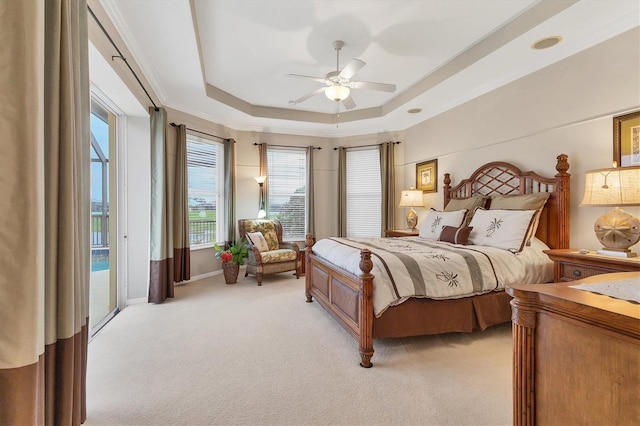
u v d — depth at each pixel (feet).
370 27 9.66
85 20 5.09
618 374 2.53
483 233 10.55
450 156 14.96
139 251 12.19
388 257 8.21
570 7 7.78
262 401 5.90
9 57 3.25
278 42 10.55
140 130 12.10
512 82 11.68
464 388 6.34
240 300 12.53
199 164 16.57
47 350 3.93
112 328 9.52
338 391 6.23
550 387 3.09
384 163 18.61
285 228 19.79
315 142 20.04
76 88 4.62
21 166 3.31
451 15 9.05
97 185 10.29
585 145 9.35
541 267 9.27
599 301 2.82
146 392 6.17
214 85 14.16
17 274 3.28
